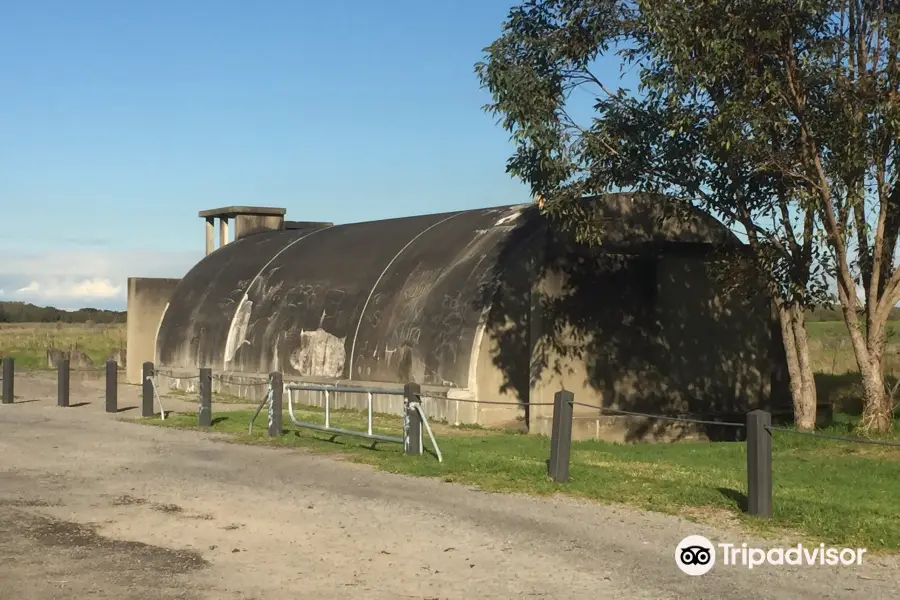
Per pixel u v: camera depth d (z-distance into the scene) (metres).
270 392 17.03
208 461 14.48
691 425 20.67
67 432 18.34
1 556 8.71
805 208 15.38
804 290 17.08
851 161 14.98
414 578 7.98
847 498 11.39
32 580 7.89
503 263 21.06
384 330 22.97
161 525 10.02
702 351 21.27
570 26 16.78
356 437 16.58
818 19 15.36
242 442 16.58
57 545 9.15
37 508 10.93
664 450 16.30
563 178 16.81
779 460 15.05
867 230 16.36
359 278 25.25
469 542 9.21
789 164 15.77
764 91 15.10
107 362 22.59
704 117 15.81
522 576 8.05
